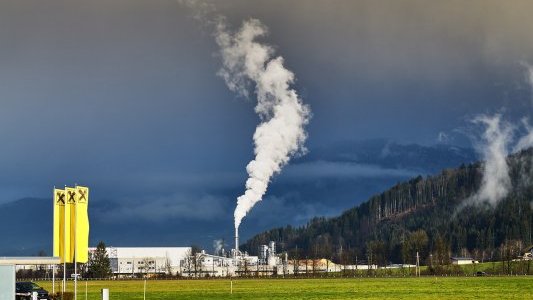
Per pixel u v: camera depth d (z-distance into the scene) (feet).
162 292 533.14
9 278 254.68
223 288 602.85
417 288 547.08
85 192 319.88
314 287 596.70
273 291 536.83
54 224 317.63
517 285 579.89
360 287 582.35
